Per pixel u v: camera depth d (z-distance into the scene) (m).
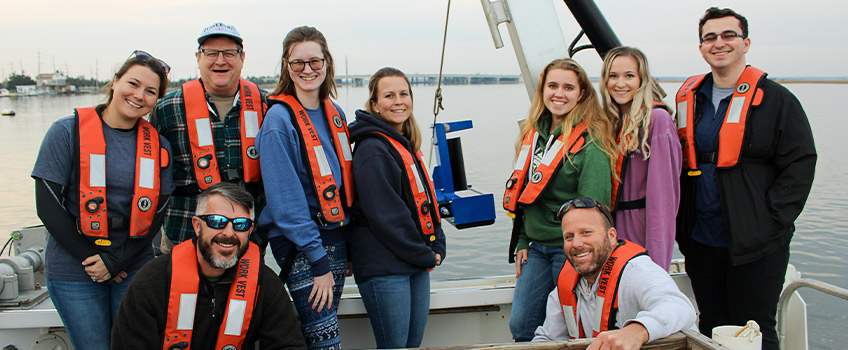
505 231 10.64
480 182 14.25
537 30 3.39
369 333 3.04
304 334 2.33
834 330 6.85
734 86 2.69
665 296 1.97
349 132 2.59
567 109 2.67
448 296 3.01
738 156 2.59
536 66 3.37
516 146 2.98
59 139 2.24
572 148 2.59
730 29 2.60
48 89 69.19
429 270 2.59
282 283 2.22
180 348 2.07
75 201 2.24
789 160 2.54
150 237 2.38
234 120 2.57
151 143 2.38
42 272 3.06
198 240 2.04
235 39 2.48
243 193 2.07
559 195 2.63
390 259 2.46
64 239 2.22
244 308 2.10
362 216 2.52
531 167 2.78
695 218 2.78
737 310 2.71
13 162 19.42
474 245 9.91
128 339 2.04
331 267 2.47
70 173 2.27
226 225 2.01
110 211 2.30
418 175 2.57
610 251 2.17
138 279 2.05
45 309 2.73
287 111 2.35
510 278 3.28
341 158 2.49
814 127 31.77
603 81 2.69
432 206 2.63
